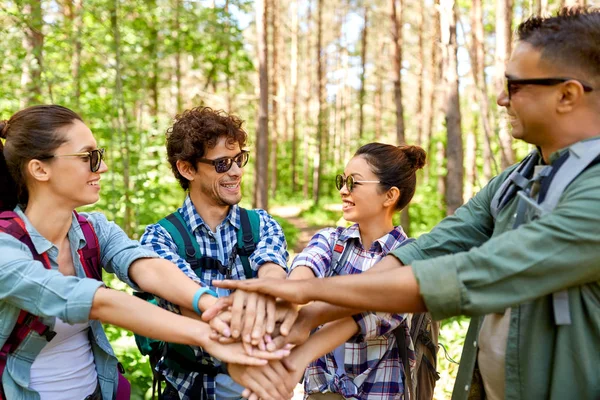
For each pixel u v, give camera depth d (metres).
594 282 1.39
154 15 9.05
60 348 1.76
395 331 2.13
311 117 27.53
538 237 1.33
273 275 2.07
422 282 1.38
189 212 2.22
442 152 13.18
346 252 2.23
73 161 1.71
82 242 1.87
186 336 1.74
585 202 1.31
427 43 19.62
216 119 2.17
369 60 29.03
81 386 1.82
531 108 1.43
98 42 7.80
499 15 7.57
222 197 2.17
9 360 1.68
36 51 6.87
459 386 1.74
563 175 1.40
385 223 2.26
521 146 8.91
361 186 2.17
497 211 1.65
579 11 1.45
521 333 1.49
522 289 1.35
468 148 12.01
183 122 2.20
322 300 1.52
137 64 8.17
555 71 1.38
